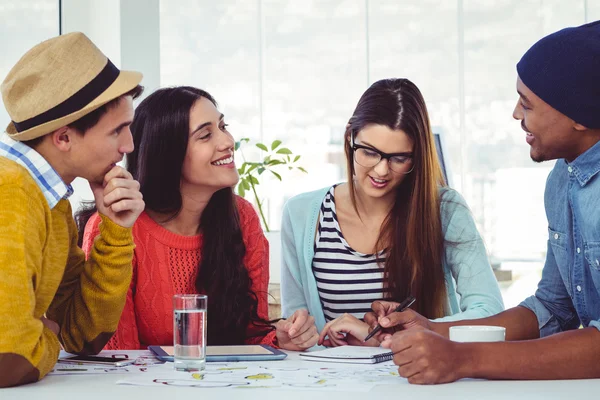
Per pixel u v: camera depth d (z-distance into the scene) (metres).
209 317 2.05
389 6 4.89
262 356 1.62
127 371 1.48
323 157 4.98
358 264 2.20
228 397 1.21
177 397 1.21
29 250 1.38
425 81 4.88
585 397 1.20
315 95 4.98
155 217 2.06
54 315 1.72
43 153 1.52
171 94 1.99
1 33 3.83
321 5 4.96
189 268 2.06
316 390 1.27
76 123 1.50
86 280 1.65
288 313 2.29
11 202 1.37
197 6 5.02
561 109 1.63
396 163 2.04
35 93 1.46
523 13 4.77
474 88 4.83
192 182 1.99
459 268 2.17
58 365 1.56
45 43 1.50
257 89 5.01
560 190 1.83
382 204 2.20
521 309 1.90
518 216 4.80
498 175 4.82
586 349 1.37
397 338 1.35
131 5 4.05
